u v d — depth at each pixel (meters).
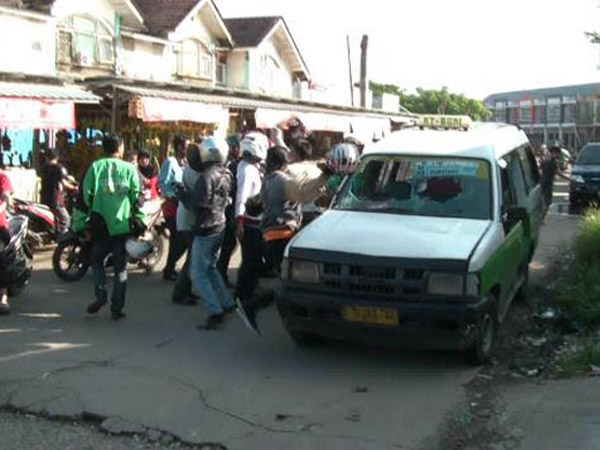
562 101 70.25
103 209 7.83
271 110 22.02
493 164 7.46
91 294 9.22
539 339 7.59
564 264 11.52
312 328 6.47
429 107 80.00
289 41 34.97
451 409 5.55
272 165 7.98
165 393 5.85
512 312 8.65
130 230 7.98
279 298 6.57
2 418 5.42
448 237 6.56
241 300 7.97
